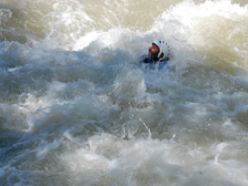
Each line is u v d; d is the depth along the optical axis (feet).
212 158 72.64
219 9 112.47
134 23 109.50
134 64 94.22
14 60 92.17
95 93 84.74
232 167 71.05
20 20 105.40
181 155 72.90
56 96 83.66
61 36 104.42
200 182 68.28
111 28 107.55
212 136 77.30
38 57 93.04
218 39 104.17
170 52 96.73
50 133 76.28
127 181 68.33
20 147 73.72
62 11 108.78
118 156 72.38
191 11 112.06
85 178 68.80
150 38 104.27
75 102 82.23
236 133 78.18
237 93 88.12
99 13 110.11
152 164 70.79
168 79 90.43
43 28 104.99
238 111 83.10
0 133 76.07
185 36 104.88
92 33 105.70
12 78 86.89
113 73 89.10
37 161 71.20
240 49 101.86
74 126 77.56
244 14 111.24
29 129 77.05
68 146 73.97
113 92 84.99
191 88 88.69
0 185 66.80
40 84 86.17
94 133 76.64
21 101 82.48
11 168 69.67
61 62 91.91
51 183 67.92
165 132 77.66
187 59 97.55
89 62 92.58
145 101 83.51
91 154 72.69
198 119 80.48
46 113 79.56
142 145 74.49
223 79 92.58
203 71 94.38
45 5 109.40
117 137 76.07
